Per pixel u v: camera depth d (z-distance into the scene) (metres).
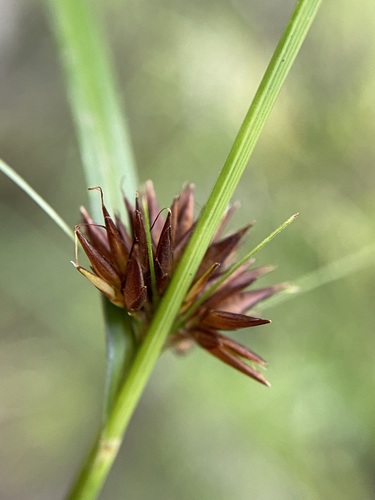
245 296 0.06
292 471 0.14
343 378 0.15
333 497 0.14
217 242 0.06
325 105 0.16
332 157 0.16
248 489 0.15
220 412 0.15
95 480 0.06
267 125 0.16
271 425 0.14
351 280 0.15
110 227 0.05
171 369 0.15
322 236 0.15
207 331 0.06
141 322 0.06
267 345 0.15
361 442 0.15
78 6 0.07
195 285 0.06
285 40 0.05
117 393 0.06
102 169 0.07
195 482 0.16
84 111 0.07
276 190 0.16
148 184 0.06
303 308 0.15
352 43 0.16
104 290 0.06
